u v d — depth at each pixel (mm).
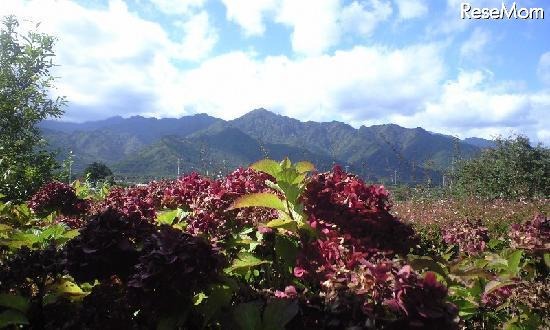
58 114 13172
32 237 3717
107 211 2953
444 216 9898
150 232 3027
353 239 3197
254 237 3932
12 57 12602
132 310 2703
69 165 12492
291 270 3490
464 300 3201
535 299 3396
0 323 2578
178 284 2475
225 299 2682
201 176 5133
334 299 2492
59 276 3084
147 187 5496
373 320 2293
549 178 24734
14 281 2771
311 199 3490
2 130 11977
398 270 2451
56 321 2766
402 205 12125
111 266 2818
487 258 3982
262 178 4410
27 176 10023
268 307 2564
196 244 2568
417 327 2299
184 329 2732
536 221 4145
